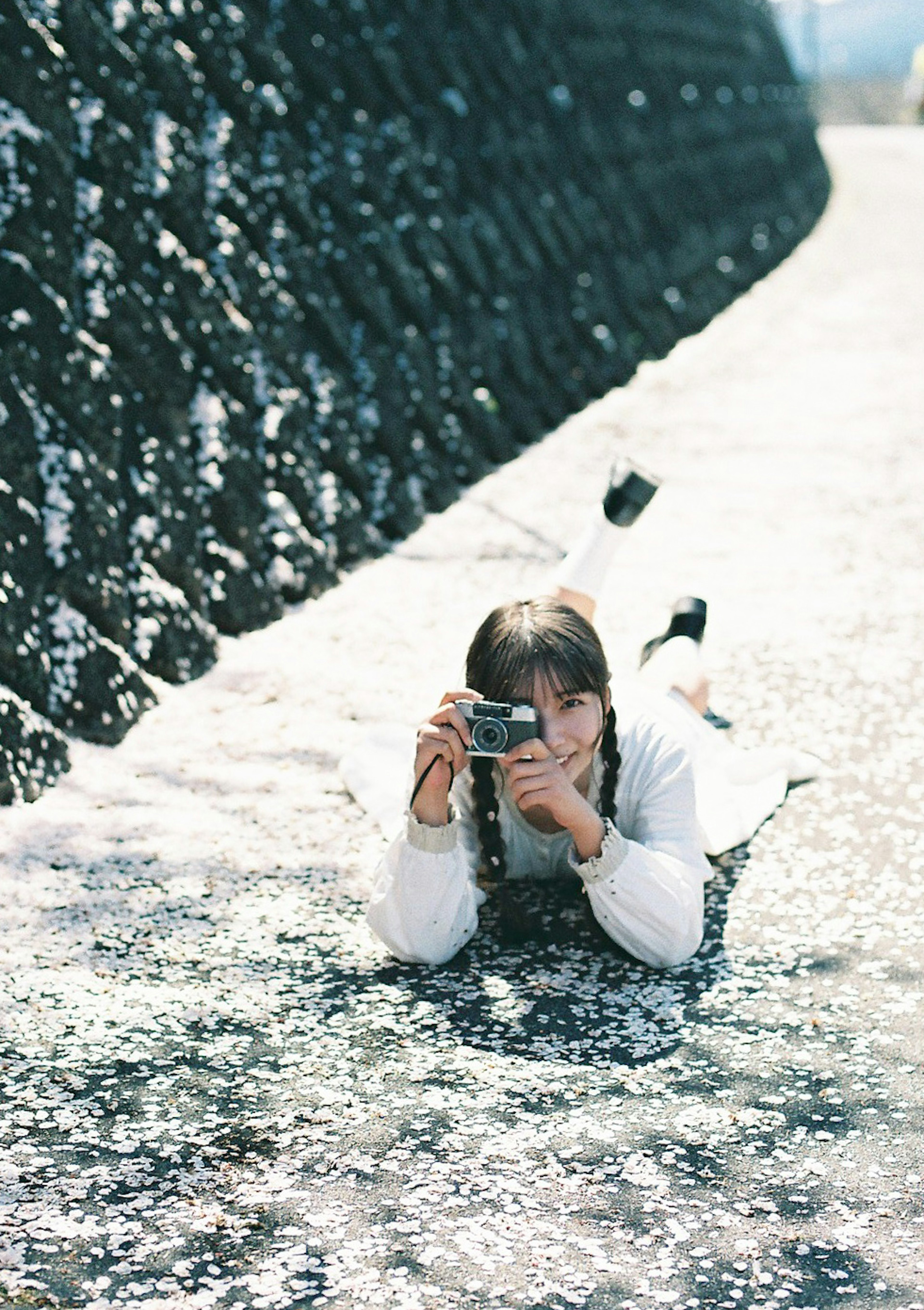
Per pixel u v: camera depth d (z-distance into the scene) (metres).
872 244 16.56
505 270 8.28
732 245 13.81
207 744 4.09
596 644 2.95
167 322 4.91
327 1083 2.57
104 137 4.77
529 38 10.11
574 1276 2.06
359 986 2.92
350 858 3.49
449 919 2.95
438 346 7.23
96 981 2.90
